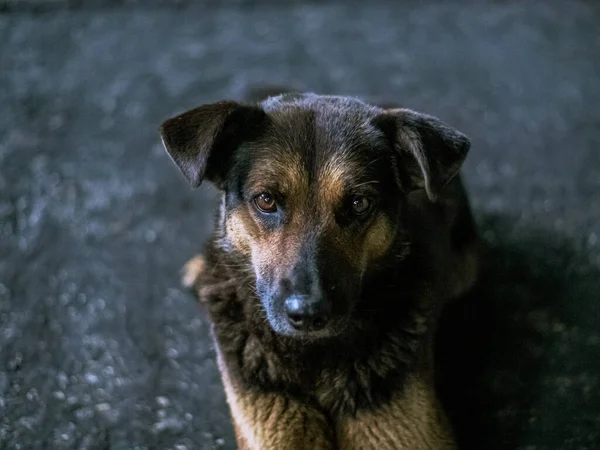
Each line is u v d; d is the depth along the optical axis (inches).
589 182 50.0
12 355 40.5
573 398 37.9
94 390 39.0
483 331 41.1
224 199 34.4
